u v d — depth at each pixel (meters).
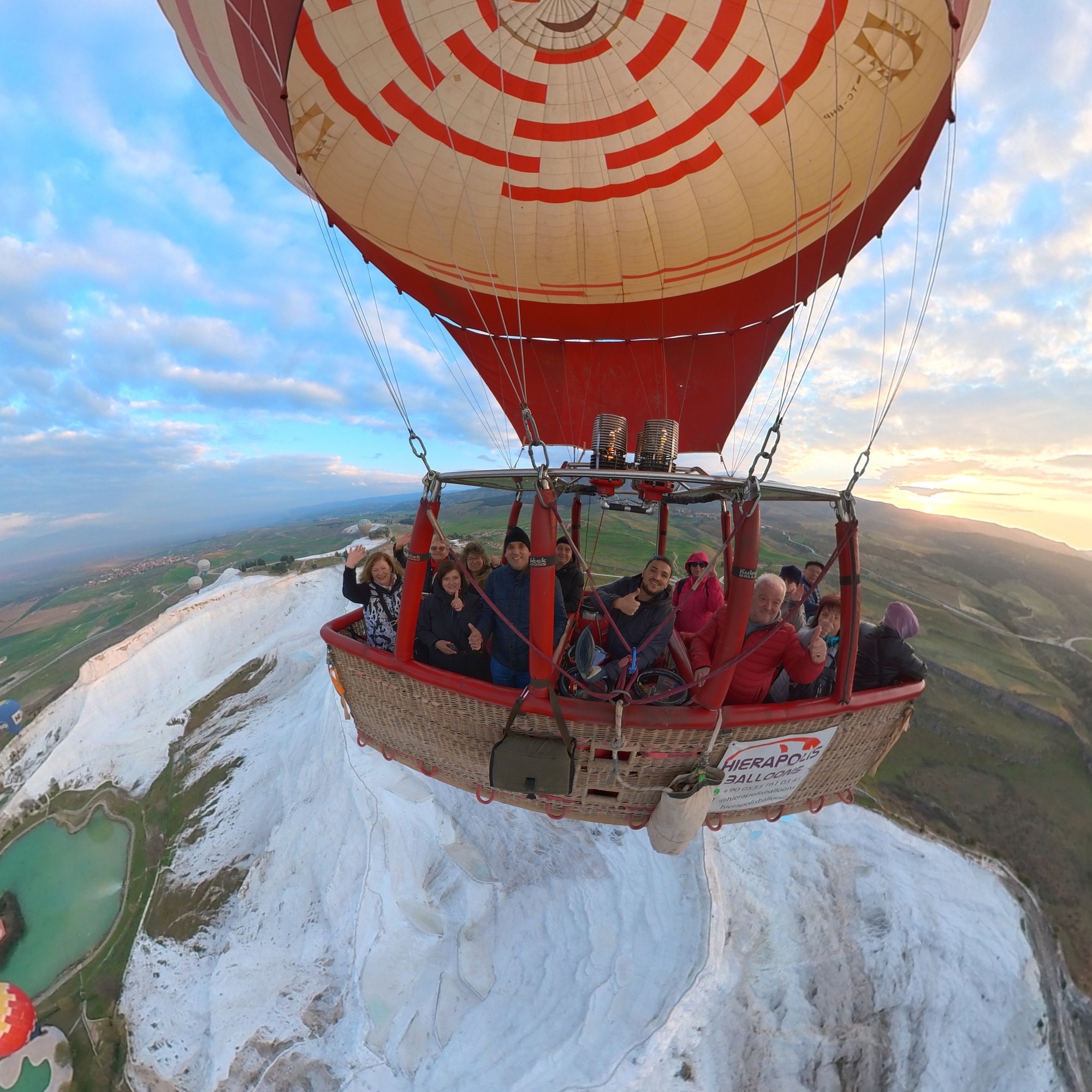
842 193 7.21
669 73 6.72
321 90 6.45
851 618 3.74
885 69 5.83
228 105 6.55
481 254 8.96
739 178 7.64
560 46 6.57
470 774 4.87
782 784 4.45
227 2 4.59
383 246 8.71
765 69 6.47
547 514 3.49
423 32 6.28
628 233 8.65
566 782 3.94
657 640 4.28
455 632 4.87
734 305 9.32
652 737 3.93
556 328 10.19
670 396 10.46
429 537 4.16
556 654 4.14
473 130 7.36
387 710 4.90
